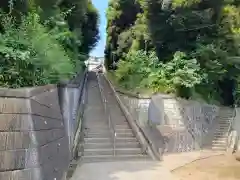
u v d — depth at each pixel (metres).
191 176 8.70
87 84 26.00
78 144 10.34
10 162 3.64
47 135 4.87
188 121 13.25
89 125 12.77
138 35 19.69
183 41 16.06
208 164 10.67
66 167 7.04
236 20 15.53
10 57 5.32
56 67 7.29
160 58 17.61
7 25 5.96
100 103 17.59
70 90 9.13
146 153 10.62
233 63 15.80
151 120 12.21
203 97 15.73
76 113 11.72
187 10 14.16
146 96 12.98
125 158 10.08
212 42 15.38
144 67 16.61
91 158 9.84
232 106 18.25
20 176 3.73
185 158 11.15
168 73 14.58
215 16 15.13
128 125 13.07
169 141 11.95
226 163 11.10
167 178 8.14
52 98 5.72
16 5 7.11
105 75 35.31
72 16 15.12
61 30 10.85
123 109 15.40
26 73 5.62
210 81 16.16
